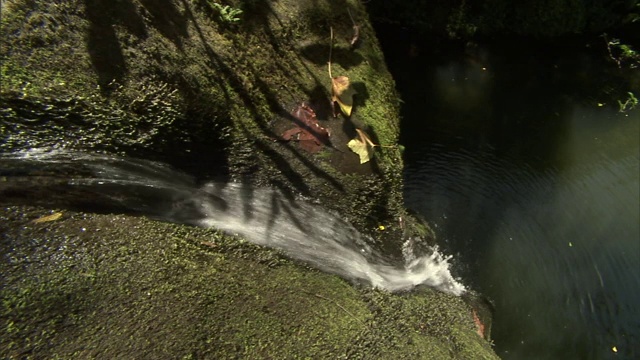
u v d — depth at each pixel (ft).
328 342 8.05
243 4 11.69
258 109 10.85
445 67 16.57
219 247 9.07
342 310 8.69
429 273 10.73
